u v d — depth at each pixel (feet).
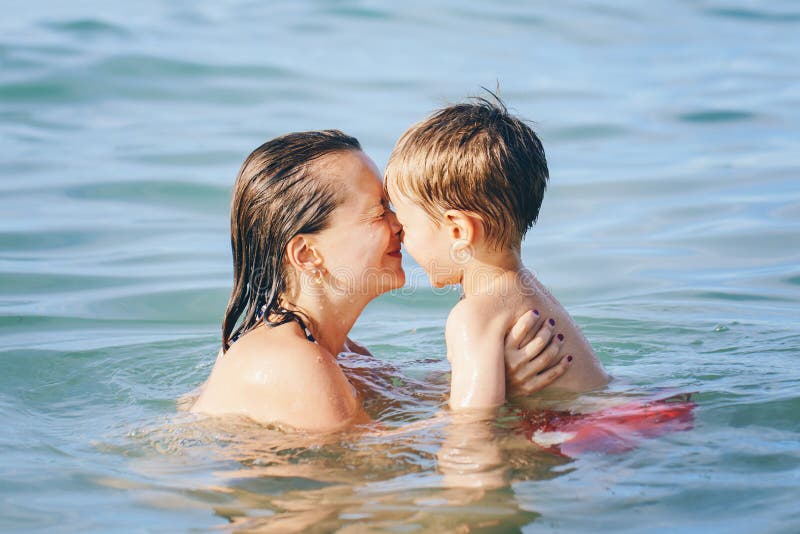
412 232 23.81
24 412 23.40
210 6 85.81
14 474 19.39
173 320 31.76
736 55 75.87
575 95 64.39
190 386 25.70
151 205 43.39
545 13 86.74
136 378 26.35
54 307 32.32
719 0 94.38
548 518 17.04
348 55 72.28
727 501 17.40
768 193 44.68
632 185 46.88
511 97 63.36
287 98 61.36
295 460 19.75
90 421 22.77
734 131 56.24
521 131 24.38
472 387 22.03
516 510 17.34
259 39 75.41
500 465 19.08
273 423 21.24
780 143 53.21
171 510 17.85
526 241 40.14
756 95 64.13
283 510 17.71
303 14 83.46
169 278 35.40
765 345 27.50
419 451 19.89
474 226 23.24
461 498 17.85
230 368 22.07
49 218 41.11
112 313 32.07
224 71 66.28
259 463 19.70
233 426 21.30
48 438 21.54
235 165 48.67
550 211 43.88
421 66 70.08
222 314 32.40
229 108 59.11
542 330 22.75
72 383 25.81
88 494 18.54
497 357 22.24
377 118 57.06
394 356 28.48
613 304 32.65
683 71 71.10
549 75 69.15
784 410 21.25
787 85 66.64
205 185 45.88
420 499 17.88
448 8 86.58
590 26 84.17
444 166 23.04
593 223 42.11
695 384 23.36
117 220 41.37
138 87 62.44
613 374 24.56
